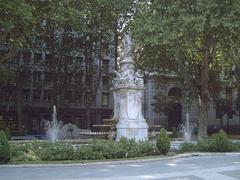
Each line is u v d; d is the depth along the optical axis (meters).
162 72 45.88
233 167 16.92
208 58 39.47
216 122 70.94
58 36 50.94
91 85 53.72
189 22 31.39
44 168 16.58
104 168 16.61
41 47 51.53
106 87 70.38
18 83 54.62
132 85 25.41
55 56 52.50
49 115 67.38
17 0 30.38
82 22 40.72
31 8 32.47
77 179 13.45
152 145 21.19
